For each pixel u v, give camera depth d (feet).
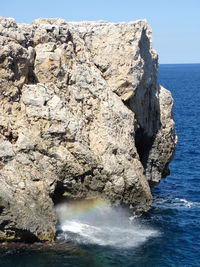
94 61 143.02
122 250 106.52
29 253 101.55
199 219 129.08
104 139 128.47
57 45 133.90
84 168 122.21
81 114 130.31
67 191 122.83
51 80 129.49
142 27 145.28
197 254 106.93
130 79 140.67
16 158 114.32
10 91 120.16
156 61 165.89
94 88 134.62
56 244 106.83
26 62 123.34
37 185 113.50
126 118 136.77
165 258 104.01
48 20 144.97
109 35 144.77
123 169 127.13
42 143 118.73
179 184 162.61
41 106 120.98
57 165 118.73
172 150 165.89
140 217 129.18
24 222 105.29
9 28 123.95
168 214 132.26
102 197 125.39
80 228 117.50
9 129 117.08
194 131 263.29
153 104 159.02
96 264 98.73
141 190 130.21
